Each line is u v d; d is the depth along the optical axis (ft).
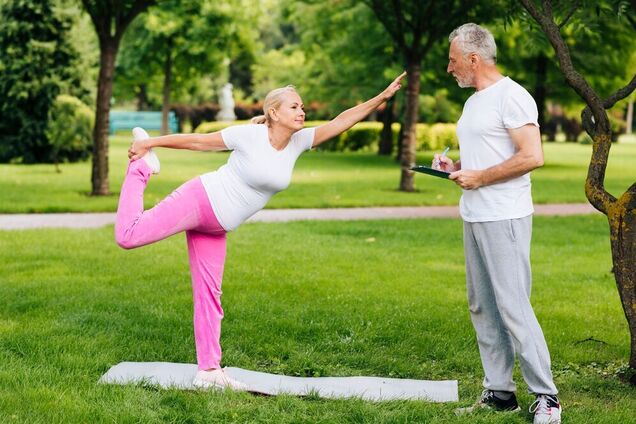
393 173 73.82
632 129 223.10
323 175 70.95
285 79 113.39
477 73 13.93
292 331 19.63
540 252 33.30
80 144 80.74
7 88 78.69
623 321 21.56
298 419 13.58
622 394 15.67
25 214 42.14
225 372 16.37
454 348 18.54
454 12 52.90
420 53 55.67
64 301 22.08
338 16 82.89
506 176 13.35
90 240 32.94
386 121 104.32
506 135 13.57
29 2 77.46
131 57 118.93
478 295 14.39
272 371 17.01
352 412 14.07
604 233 39.11
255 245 32.81
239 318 20.74
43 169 72.59
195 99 177.37
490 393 14.65
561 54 16.58
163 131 121.39
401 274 27.43
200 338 15.42
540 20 16.78
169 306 21.80
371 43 82.84
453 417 13.92
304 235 36.06
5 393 14.43
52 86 78.79
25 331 18.74
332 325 20.22
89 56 82.28
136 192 14.80
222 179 14.93
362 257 30.63
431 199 52.13
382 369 17.31
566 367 17.49
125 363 16.88
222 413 13.82
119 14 49.26
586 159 102.99
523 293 13.69
